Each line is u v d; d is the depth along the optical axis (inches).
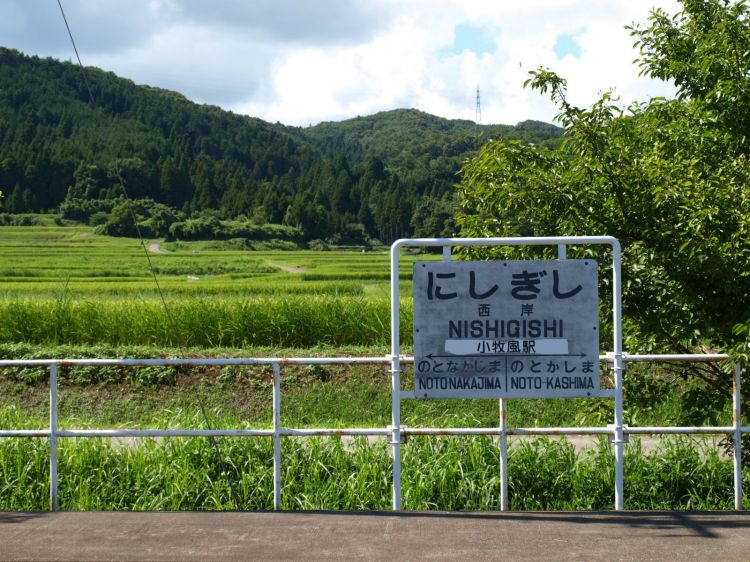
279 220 7140.8
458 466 287.6
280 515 197.3
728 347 259.8
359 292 1347.2
